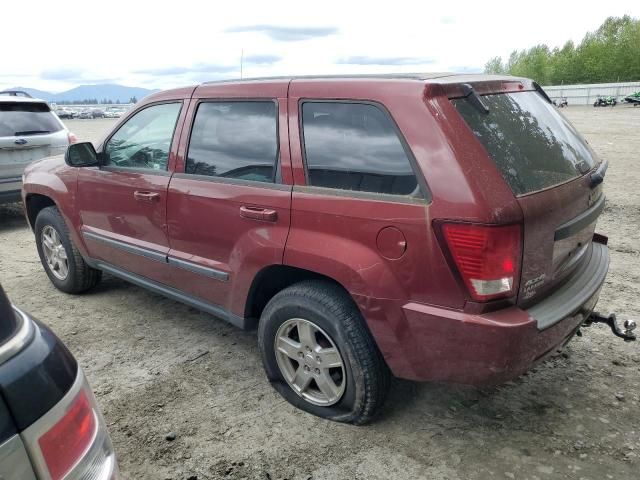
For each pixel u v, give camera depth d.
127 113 4.04
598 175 2.96
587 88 69.94
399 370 2.60
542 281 2.53
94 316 4.43
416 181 2.41
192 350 3.83
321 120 2.81
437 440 2.80
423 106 2.43
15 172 7.27
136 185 3.77
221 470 2.63
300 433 2.88
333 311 2.72
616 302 4.41
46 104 7.94
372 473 2.58
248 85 3.19
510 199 2.28
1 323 1.34
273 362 3.13
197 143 3.44
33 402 1.28
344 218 2.61
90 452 1.44
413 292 2.45
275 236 2.90
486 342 2.29
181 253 3.57
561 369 3.43
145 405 3.17
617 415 2.96
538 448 2.72
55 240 4.87
